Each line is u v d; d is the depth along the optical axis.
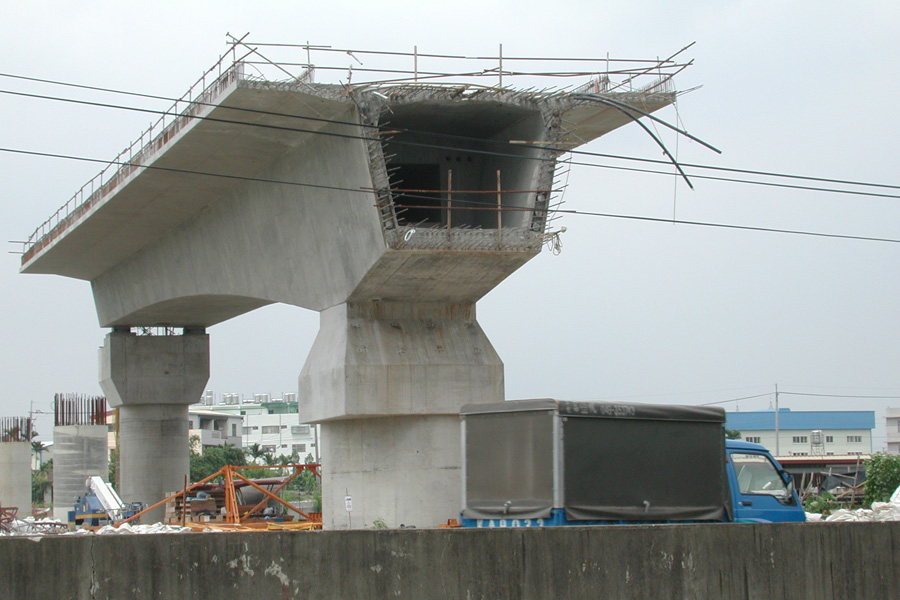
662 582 13.82
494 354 31.22
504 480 17.84
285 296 32.88
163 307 43.34
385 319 30.58
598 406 17.80
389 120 28.89
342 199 28.58
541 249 28.16
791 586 14.74
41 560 12.50
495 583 13.06
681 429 18.67
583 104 28.88
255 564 12.69
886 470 41.06
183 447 49.47
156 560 12.59
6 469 53.34
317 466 40.41
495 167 30.50
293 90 26.03
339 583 12.76
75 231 39.31
